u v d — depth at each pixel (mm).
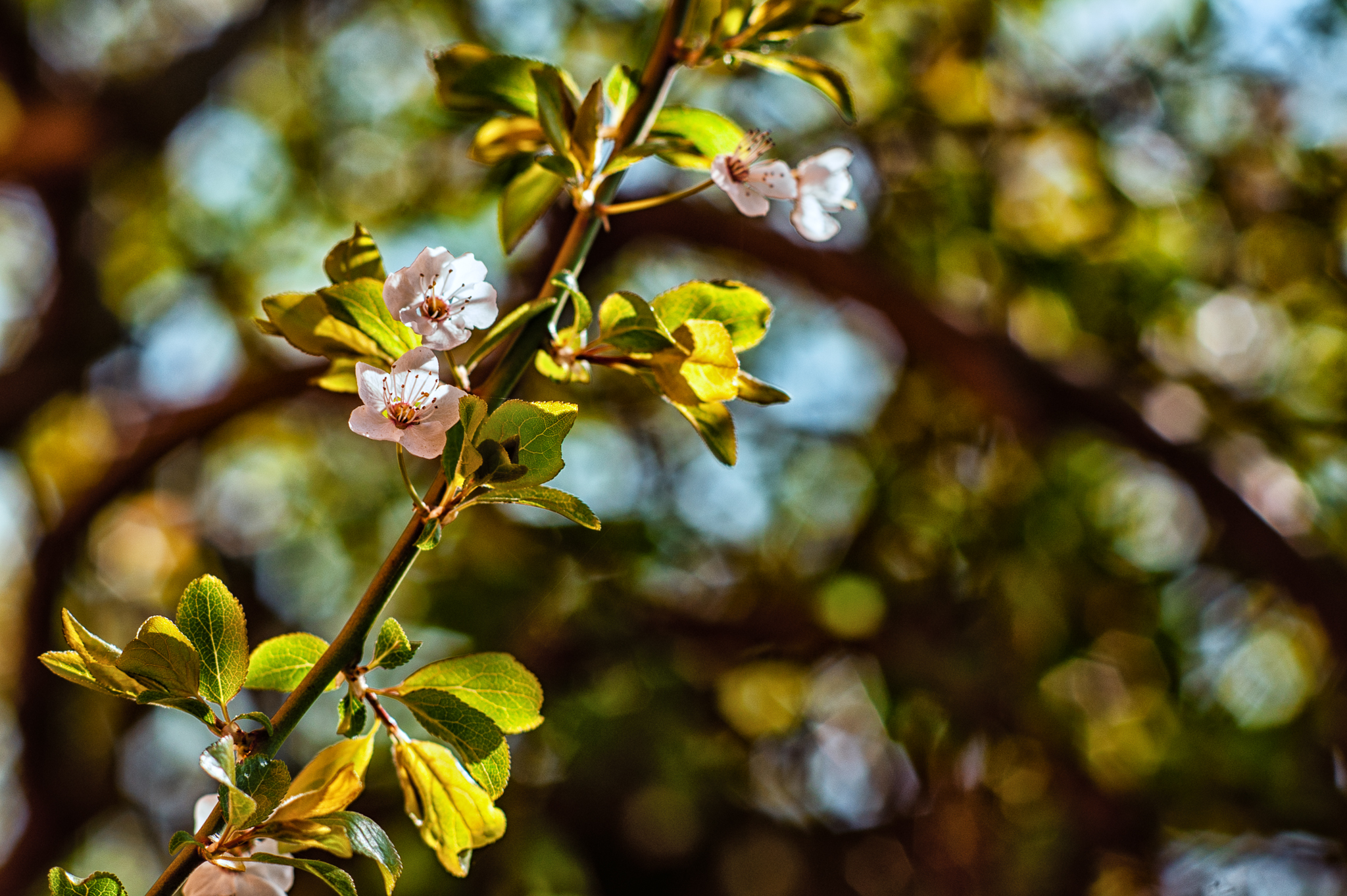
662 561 2736
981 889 2285
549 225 2643
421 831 878
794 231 2629
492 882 2150
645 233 2686
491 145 959
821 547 2867
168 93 2764
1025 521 2484
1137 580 2521
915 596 2512
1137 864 2359
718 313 912
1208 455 2400
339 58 3439
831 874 2592
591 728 2393
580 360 898
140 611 3176
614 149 919
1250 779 2273
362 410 864
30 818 2766
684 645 2619
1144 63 2727
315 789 870
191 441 2742
